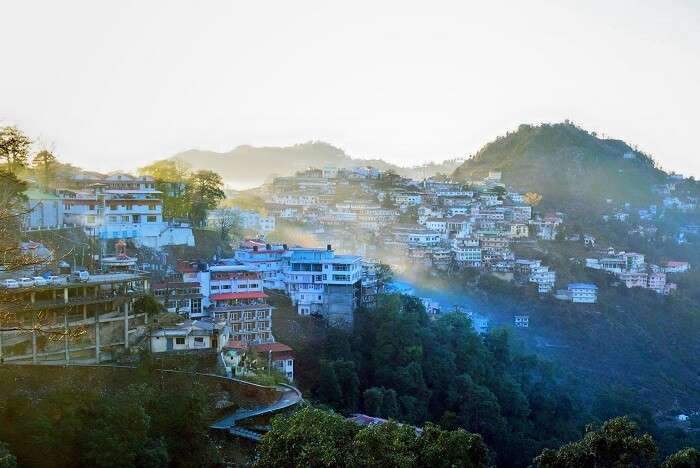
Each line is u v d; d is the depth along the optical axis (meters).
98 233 160.62
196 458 89.62
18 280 101.50
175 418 90.19
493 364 191.25
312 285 178.25
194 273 153.25
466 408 161.62
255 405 108.38
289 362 144.12
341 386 145.88
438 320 199.12
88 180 187.50
